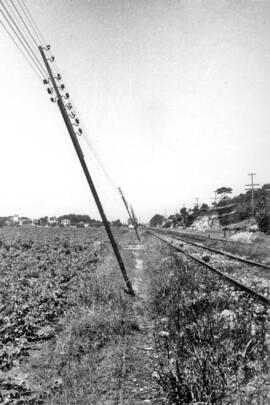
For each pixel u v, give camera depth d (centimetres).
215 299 844
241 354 519
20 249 2747
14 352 666
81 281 1240
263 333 573
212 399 430
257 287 1059
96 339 708
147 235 5691
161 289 1027
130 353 645
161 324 789
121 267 1255
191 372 471
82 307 901
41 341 760
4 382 542
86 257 2038
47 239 3634
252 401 434
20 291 1108
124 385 531
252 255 2038
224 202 8088
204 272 1283
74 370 566
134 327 801
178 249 2330
